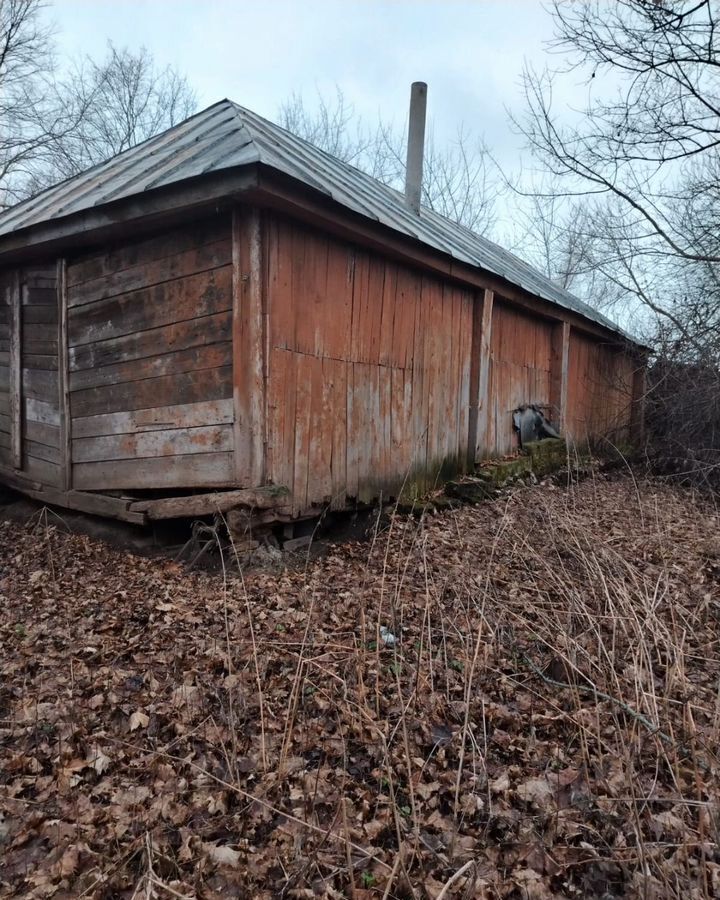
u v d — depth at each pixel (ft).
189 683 10.64
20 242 18.37
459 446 23.02
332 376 16.96
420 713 9.63
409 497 20.44
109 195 15.52
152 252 16.47
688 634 11.84
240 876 6.91
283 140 20.48
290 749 8.96
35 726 9.59
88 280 18.31
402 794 8.09
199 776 8.46
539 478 26.32
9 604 14.47
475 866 6.18
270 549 15.55
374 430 18.75
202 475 15.78
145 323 16.83
